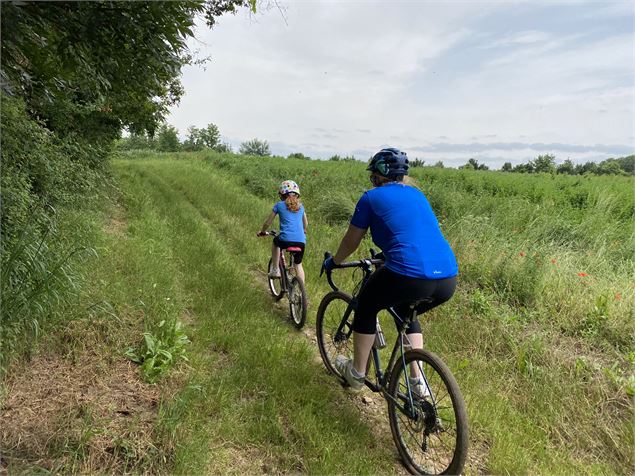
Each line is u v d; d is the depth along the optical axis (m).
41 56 3.06
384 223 2.84
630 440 3.18
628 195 10.66
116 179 12.31
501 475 2.82
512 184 13.90
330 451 2.75
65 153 7.11
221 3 4.01
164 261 5.70
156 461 2.44
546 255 6.29
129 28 2.74
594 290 5.23
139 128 14.64
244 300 5.05
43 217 4.18
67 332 3.34
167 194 12.70
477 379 3.82
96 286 4.14
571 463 3.00
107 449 2.45
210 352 3.84
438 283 2.74
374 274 2.98
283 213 5.18
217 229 9.19
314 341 4.57
